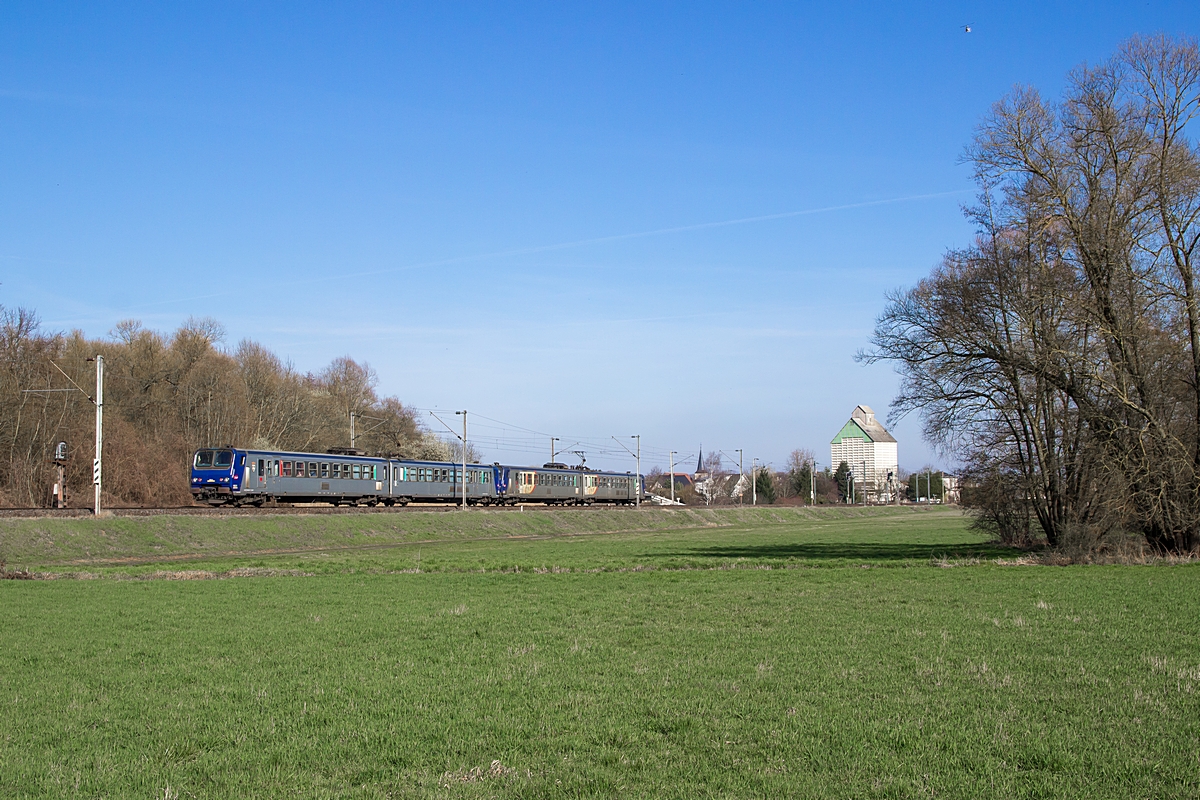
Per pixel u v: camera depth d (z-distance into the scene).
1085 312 36.75
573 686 13.81
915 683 13.65
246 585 30.34
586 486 98.56
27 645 18.08
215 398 82.50
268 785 9.38
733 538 68.81
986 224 40.12
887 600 24.69
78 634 19.53
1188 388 38.25
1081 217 37.75
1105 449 37.09
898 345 41.38
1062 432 39.16
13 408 64.56
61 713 12.49
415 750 10.54
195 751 10.69
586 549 53.72
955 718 11.50
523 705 12.66
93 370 75.19
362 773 9.73
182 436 79.12
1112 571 33.09
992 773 9.32
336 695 13.38
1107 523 38.38
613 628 19.92
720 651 16.75
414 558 44.00
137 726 11.76
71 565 39.47
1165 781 9.01
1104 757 9.73
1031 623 19.69
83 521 45.84
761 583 30.12
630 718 11.84
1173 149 37.31
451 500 79.19
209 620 21.67
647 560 42.06
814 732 10.97
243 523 53.47
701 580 31.56
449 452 120.31
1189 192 36.91
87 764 10.21
